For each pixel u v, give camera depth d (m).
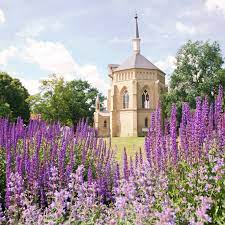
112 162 12.16
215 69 60.25
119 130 81.25
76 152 12.38
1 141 11.48
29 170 8.83
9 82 67.62
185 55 61.69
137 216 5.94
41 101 76.38
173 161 7.80
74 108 82.44
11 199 7.59
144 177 7.27
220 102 8.15
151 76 80.81
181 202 6.71
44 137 13.21
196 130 7.64
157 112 8.62
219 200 6.66
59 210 6.15
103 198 8.88
